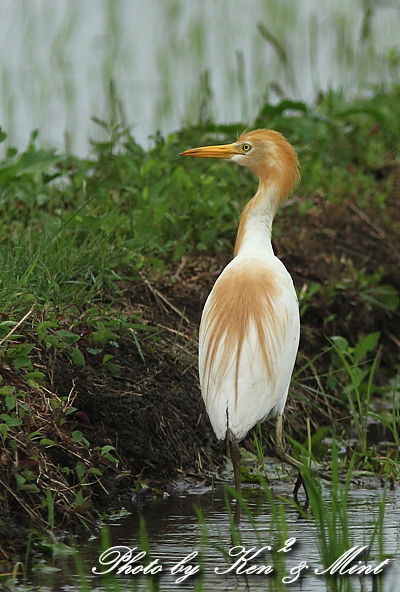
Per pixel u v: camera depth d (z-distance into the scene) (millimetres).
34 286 10391
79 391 9797
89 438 9562
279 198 10367
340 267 13672
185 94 20703
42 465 8648
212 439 10773
